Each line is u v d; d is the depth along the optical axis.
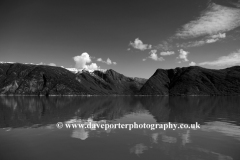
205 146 17.27
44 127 25.70
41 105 66.69
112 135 21.31
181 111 47.00
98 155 15.02
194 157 14.59
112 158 14.38
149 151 15.93
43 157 14.68
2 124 27.84
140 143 18.16
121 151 15.88
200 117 35.56
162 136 20.91
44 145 17.59
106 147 16.97
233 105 67.00
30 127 25.66
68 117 35.66
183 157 14.57
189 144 17.83
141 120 32.09
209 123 28.98
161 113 42.56
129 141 18.80
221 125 27.23
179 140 19.20
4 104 70.25
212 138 20.00
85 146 17.23
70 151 15.94
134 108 56.12
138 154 15.20
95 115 38.97
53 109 51.53
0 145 17.62
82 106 63.75
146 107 60.09
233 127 25.67
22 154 15.32
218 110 49.09
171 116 37.28
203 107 58.88
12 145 17.61
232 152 15.73
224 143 18.16
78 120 31.95
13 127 25.64
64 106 63.00
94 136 20.83
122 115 39.09
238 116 36.78
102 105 69.69
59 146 17.28
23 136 20.83
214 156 14.83
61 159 14.27
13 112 43.12
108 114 40.81
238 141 18.86
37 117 35.31
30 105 66.19
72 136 20.81
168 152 15.65
